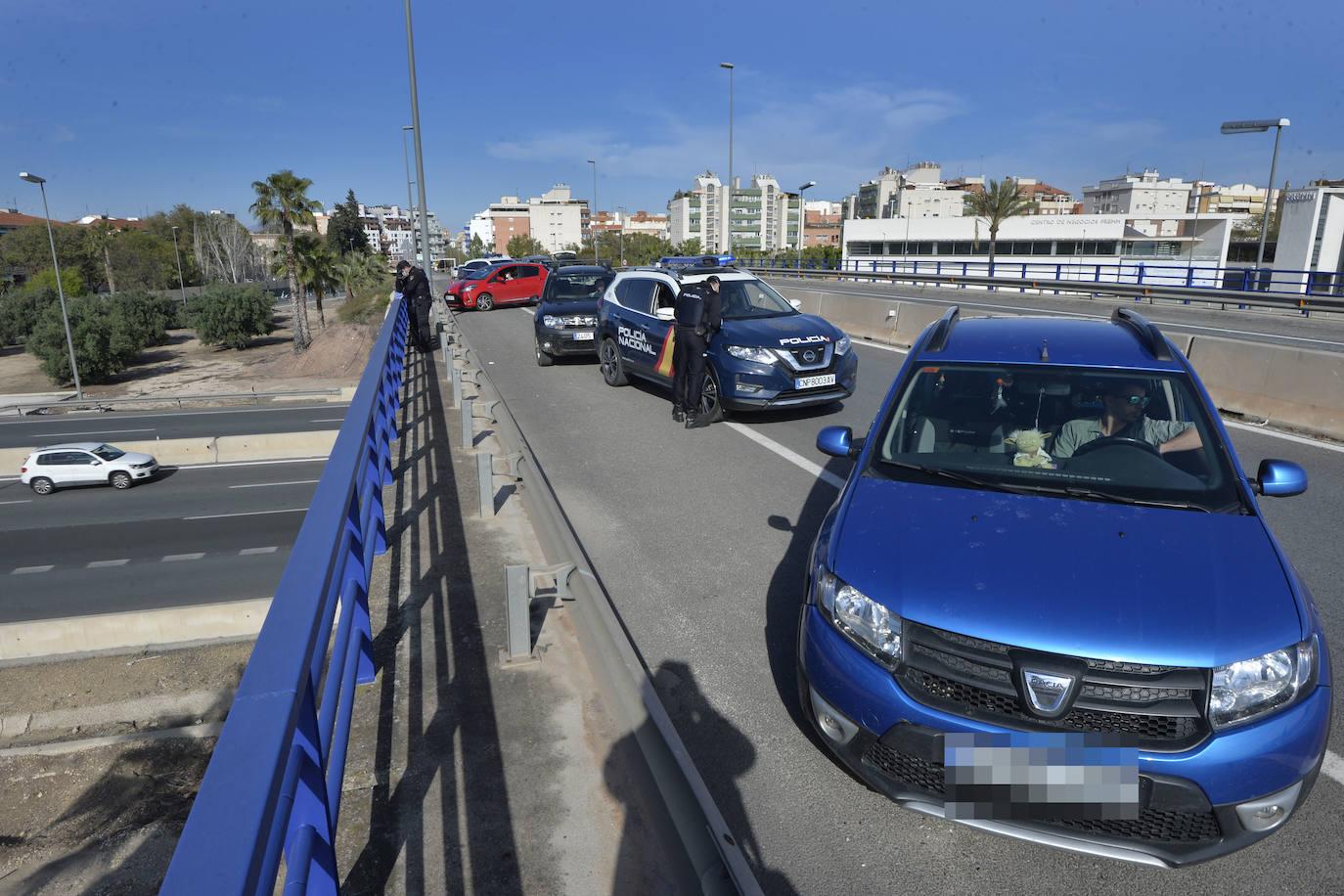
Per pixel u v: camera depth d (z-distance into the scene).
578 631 3.41
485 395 7.43
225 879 1.07
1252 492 3.15
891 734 2.44
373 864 2.29
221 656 15.81
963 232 63.59
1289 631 2.33
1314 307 22.89
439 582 4.14
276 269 83.06
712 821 2.13
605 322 10.59
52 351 55.59
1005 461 3.26
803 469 6.88
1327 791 2.84
